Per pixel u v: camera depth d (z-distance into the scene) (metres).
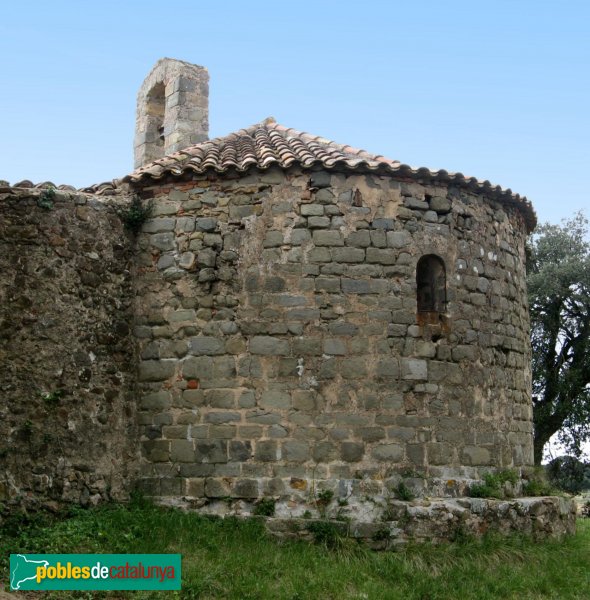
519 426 12.29
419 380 10.93
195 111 15.98
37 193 10.52
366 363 10.74
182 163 11.72
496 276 12.23
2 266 10.12
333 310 10.80
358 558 9.63
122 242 11.21
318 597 8.45
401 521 10.10
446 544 10.06
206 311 10.90
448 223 11.61
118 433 10.66
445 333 11.28
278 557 9.24
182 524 9.80
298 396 10.57
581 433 26.72
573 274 25.53
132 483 10.69
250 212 11.05
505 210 12.75
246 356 10.70
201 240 11.07
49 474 9.94
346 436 10.52
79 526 9.47
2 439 9.70
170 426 10.75
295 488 10.34
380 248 11.05
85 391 10.45
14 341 10.02
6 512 9.48
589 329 25.94
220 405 10.63
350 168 11.05
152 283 11.17
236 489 10.40
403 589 8.95
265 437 10.48
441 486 10.77
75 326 10.52
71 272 10.60
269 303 10.80
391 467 10.56
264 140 12.78
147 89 16.92
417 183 11.47
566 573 10.06
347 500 10.32
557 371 25.98
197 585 8.22
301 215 10.99
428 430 10.86
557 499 11.79
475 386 11.48
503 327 12.19
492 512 10.68
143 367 11.01
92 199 11.01
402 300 11.03
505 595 9.25
